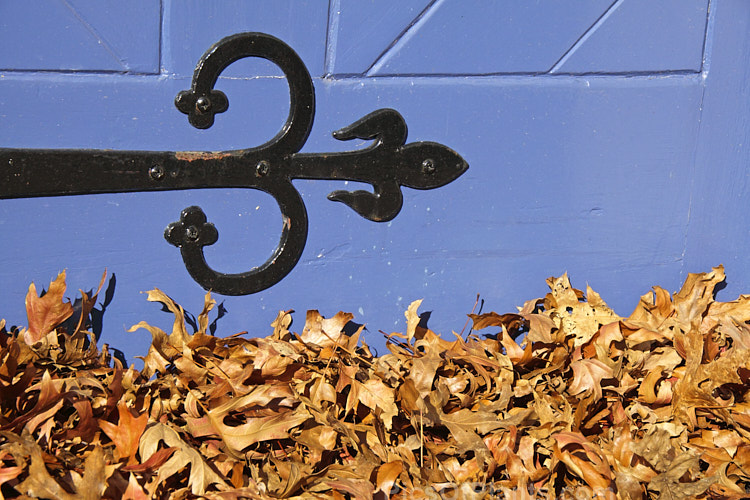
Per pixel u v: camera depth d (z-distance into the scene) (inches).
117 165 57.2
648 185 70.3
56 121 55.5
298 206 63.1
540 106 66.3
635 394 63.0
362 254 66.2
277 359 57.3
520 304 71.2
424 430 58.6
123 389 54.7
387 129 63.2
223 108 59.2
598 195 69.7
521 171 67.6
